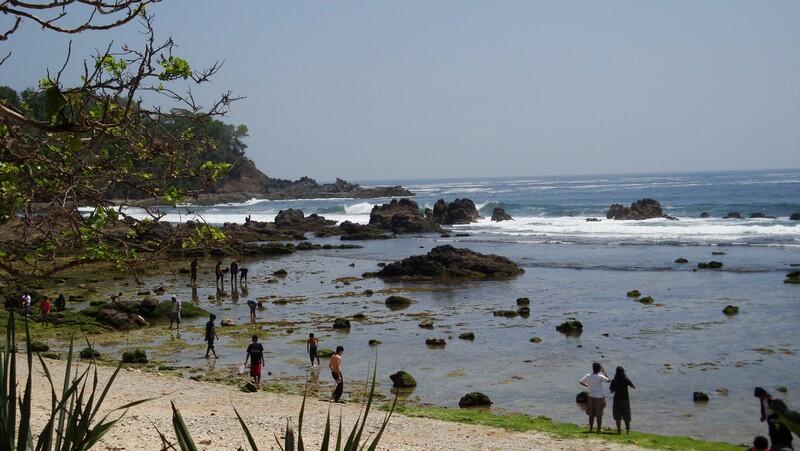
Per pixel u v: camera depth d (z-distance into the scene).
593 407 17.28
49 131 6.10
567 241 67.62
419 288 44.09
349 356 26.69
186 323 34.12
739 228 70.19
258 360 22.66
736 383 21.94
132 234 8.02
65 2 6.32
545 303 37.44
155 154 7.71
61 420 5.07
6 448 4.73
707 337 28.31
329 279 49.00
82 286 45.94
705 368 23.80
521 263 54.03
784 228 67.94
